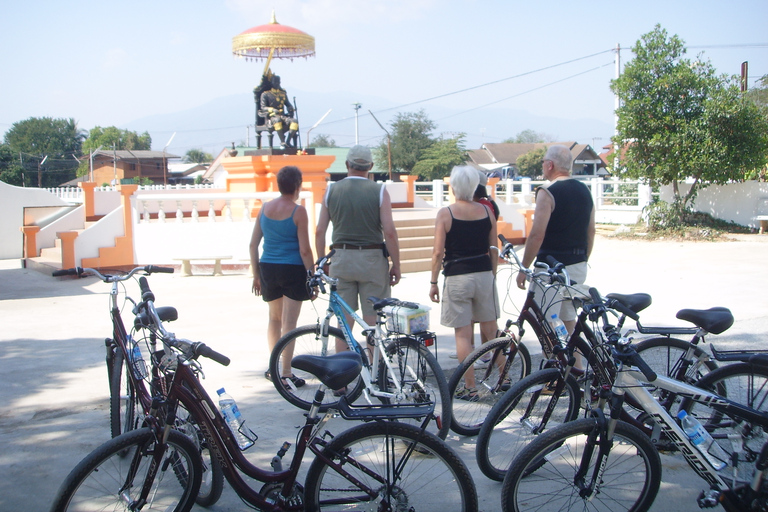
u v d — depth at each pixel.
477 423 4.68
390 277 5.44
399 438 3.15
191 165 91.81
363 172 5.39
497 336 5.08
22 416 5.03
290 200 5.49
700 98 16.39
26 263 13.96
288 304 5.56
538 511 3.50
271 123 15.47
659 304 9.00
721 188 18.19
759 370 3.87
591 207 5.30
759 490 3.23
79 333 7.74
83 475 3.05
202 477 3.45
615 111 17.28
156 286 11.08
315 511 3.20
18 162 82.81
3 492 3.85
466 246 4.97
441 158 57.16
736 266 12.16
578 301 3.84
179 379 3.29
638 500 3.46
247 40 15.31
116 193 15.75
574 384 4.07
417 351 4.41
